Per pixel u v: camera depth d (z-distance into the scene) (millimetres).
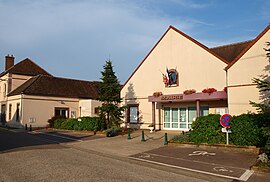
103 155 12117
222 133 13531
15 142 16125
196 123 14430
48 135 21000
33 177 7531
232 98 15898
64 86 33750
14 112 30562
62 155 11617
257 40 15148
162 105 23094
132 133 21000
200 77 20016
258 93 14914
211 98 18125
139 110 24578
